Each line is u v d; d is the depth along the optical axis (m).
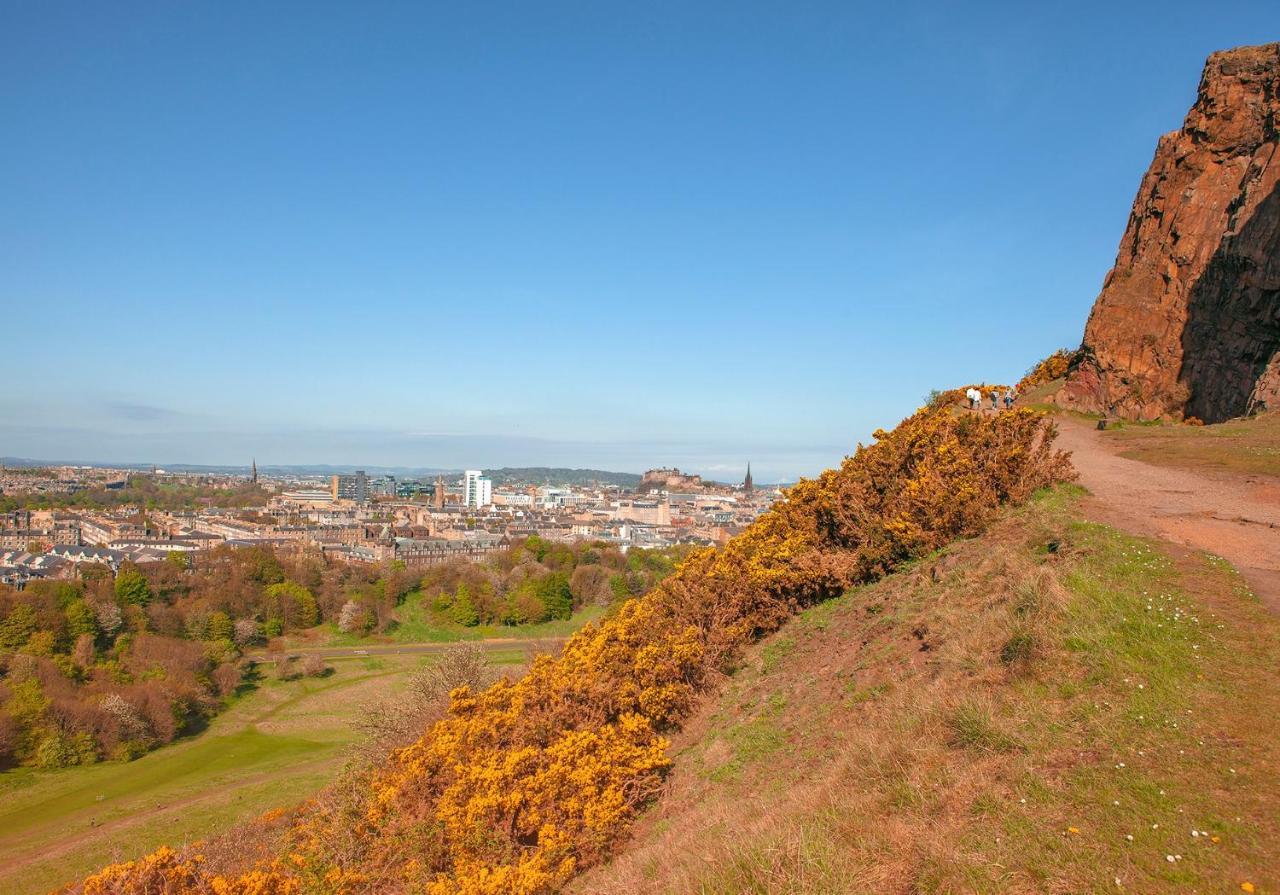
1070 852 6.47
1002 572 12.81
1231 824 6.37
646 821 12.98
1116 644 9.41
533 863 11.91
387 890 15.06
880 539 17.48
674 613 18.45
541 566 128.38
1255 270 32.06
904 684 11.09
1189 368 34.81
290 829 23.75
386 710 31.92
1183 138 38.94
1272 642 9.01
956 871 6.56
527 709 16.70
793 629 17.11
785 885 7.21
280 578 110.19
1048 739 8.16
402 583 115.50
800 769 10.74
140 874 14.59
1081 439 26.92
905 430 21.36
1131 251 40.47
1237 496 16.69
